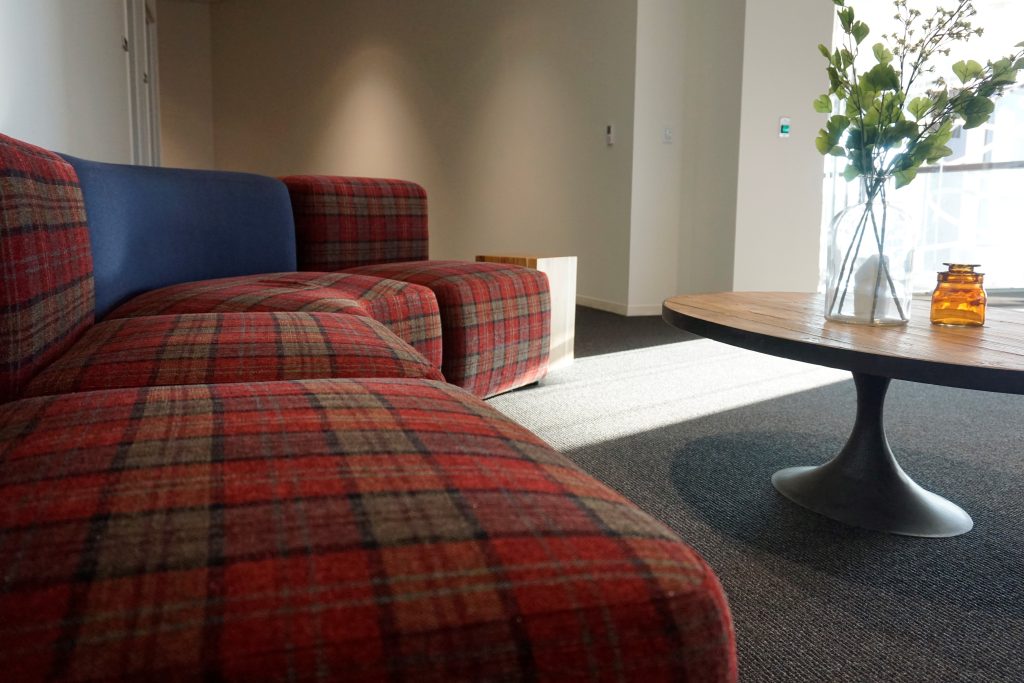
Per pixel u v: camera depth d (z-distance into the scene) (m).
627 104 4.25
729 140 4.11
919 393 2.46
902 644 1.02
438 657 0.34
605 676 0.36
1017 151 4.86
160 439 0.54
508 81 5.14
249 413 0.61
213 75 7.73
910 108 1.36
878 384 1.49
